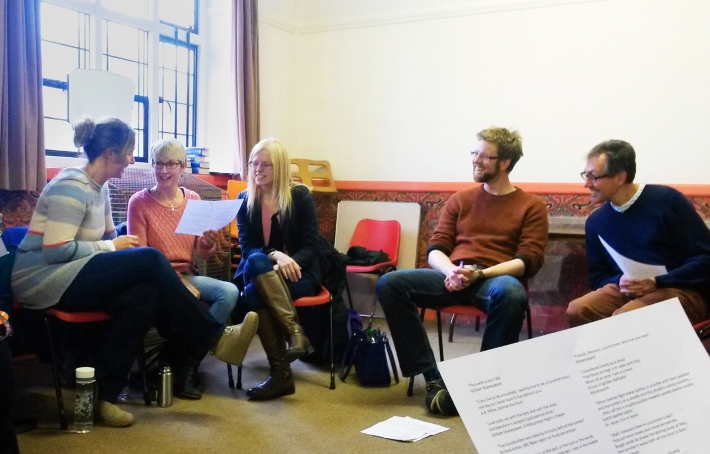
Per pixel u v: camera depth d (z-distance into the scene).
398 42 4.94
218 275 3.53
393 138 4.99
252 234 3.18
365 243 4.84
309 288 3.00
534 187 4.45
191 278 3.03
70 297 2.43
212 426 2.46
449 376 0.53
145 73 4.44
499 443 0.51
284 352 2.85
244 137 4.61
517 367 0.54
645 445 0.53
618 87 4.24
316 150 5.28
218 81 4.87
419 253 4.84
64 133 3.84
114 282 2.45
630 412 0.54
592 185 2.81
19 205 3.26
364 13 5.05
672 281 2.57
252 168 3.12
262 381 3.10
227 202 2.91
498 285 2.64
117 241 2.62
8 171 3.09
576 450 0.52
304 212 3.13
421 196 4.86
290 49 5.27
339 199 5.16
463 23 4.70
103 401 2.45
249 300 2.86
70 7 3.85
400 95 4.95
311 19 5.26
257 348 3.76
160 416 2.56
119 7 4.22
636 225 2.77
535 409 0.52
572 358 0.55
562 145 4.41
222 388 2.97
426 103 4.86
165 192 3.04
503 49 4.57
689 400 0.55
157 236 2.99
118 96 3.39
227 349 2.65
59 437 2.30
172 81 4.70
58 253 2.42
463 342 4.00
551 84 4.43
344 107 5.16
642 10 4.16
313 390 2.98
